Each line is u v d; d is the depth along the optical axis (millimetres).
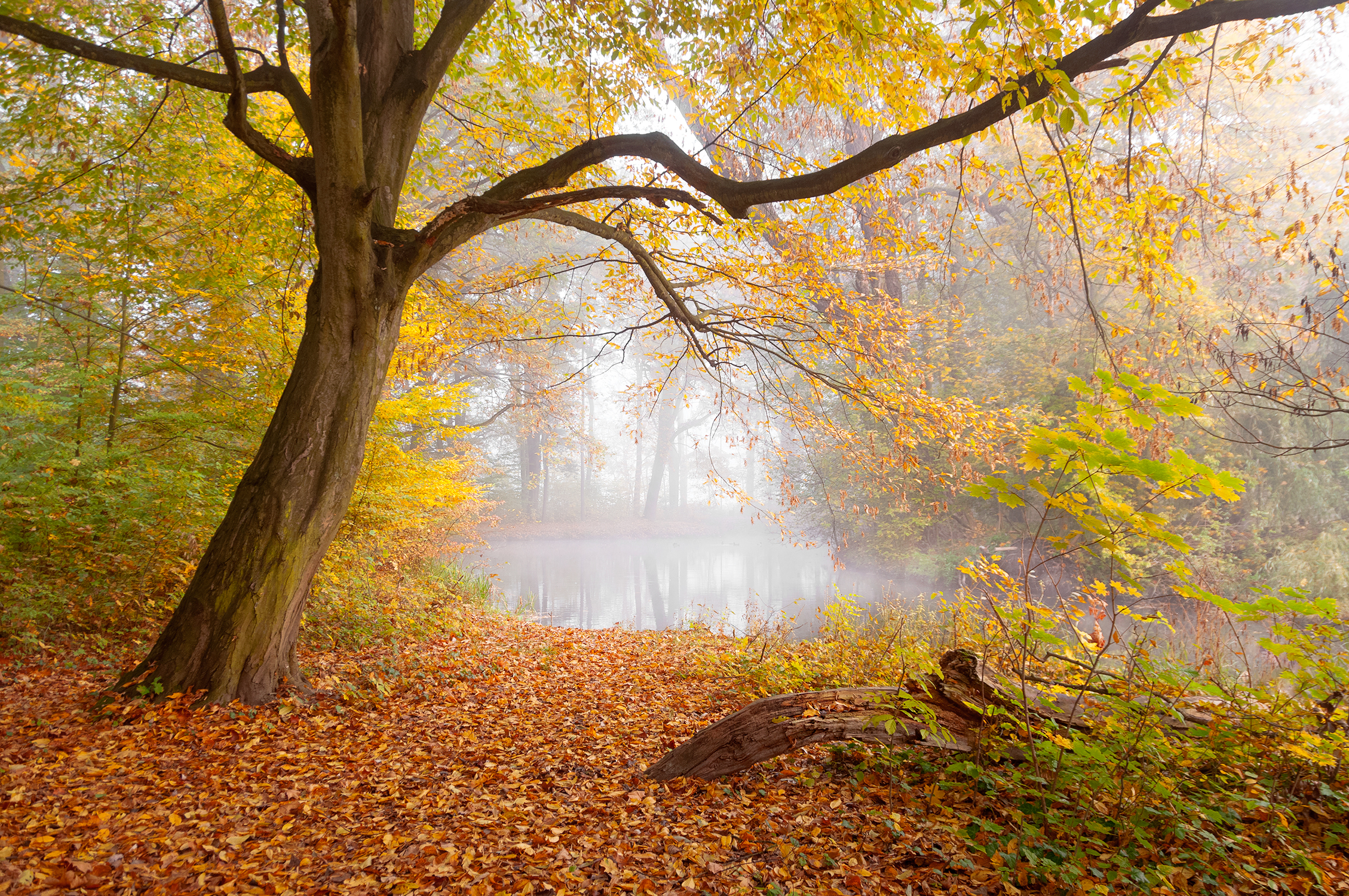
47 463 6621
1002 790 3527
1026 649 3756
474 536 17203
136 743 4316
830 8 5293
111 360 7910
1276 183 6109
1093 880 2629
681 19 7234
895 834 3178
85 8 6836
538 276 9875
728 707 5980
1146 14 4508
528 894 2869
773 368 9070
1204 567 11406
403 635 8203
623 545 34312
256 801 3756
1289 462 12250
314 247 7828
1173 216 6641
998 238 14539
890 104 6672
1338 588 10953
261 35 8852
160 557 6980
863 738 3963
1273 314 6465
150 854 3150
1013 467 8305
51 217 7000
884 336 8570
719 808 3740
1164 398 2922
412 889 2898
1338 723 3562
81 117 7398
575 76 8211
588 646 9430
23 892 2740
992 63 4816
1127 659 3719
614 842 3363
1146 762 3301
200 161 7836
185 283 7590
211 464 7844
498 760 4648
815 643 7828
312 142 5301
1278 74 9469
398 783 4156
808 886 2836
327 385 5621
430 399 9055
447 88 8898
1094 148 6805
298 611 5621
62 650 5805
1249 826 3023
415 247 5730
